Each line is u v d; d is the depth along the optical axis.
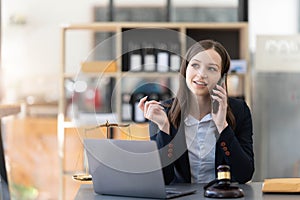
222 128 2.66
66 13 7.03
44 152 6.69
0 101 6.89
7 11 7.04
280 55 5.78
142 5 6.75
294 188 2.59
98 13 6.91
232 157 2.83
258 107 5.79
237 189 2.51
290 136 5.78
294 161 5.78
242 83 6.02
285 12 6.65
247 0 6.59
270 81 5.78
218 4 6.64
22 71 7.00
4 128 6.64
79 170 2.91
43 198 6.64
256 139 5.80
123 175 2.49
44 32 7.06
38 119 6.76
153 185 2.45
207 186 2.56
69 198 6.03
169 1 6.67
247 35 5.89
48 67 7.00
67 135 6.05
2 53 6.99
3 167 3.43
